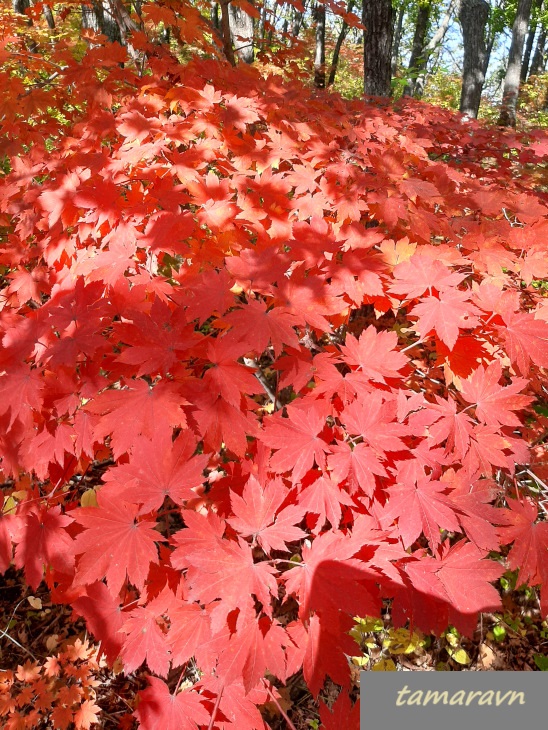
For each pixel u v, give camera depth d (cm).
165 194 82
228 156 106
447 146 170
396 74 705
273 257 73
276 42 196
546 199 145
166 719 57
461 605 55
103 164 92
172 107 107
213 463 103
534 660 122
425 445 63
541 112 561
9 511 69
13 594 137
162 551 66
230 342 63
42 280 88
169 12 132
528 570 58
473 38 493
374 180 94
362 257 77
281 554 90
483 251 83
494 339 76
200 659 58
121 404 60
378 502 60
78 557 63
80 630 129
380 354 69
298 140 110
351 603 52
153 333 64
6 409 65
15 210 98
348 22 155
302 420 62
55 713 107
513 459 64
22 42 157
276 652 52
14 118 124
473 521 59
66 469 74
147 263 80
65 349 63
